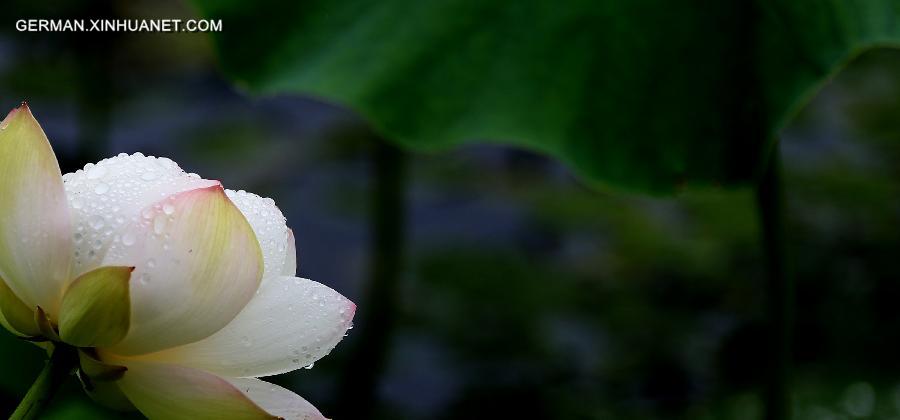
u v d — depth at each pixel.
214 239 1.11
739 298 4.12
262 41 1.67
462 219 4.58
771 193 1.62
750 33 1.60
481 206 4.70
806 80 1.54
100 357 1.12
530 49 1.66
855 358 3.71
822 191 4.55
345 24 1.68
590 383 3.71
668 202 4.74
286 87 1.65
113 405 1.13
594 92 1.63
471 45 1.66
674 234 4.48
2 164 1.11
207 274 1.11
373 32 1.67
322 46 1.67
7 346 1.29
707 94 1.61
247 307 1.13
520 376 3.70
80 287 1.10
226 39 1.67
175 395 1.12
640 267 4.26
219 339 1.13
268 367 1.14
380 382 3.58
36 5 4.17
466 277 4.19
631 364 3.79
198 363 1.13
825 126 5.16
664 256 4.29
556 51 1.65
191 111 4.89
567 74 1.64
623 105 1.63
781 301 1.64
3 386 1.29
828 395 3.44
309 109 5.04
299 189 4.47
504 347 3.85
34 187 1.11
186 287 1.11
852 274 4.11
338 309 1.14
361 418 3.43
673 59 1.63
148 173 1.14
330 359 3.70
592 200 4.78
